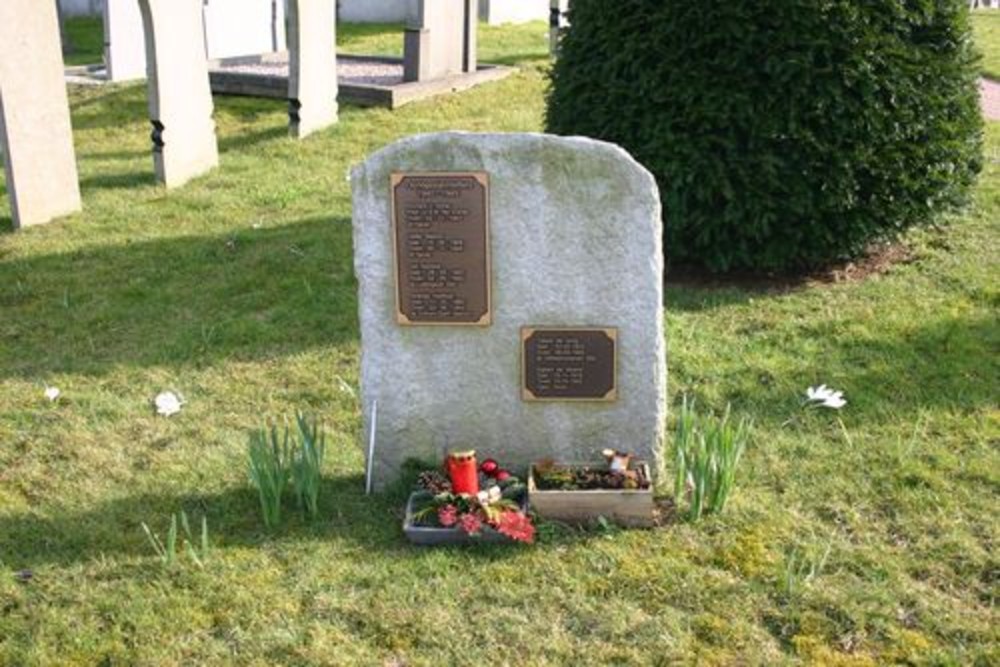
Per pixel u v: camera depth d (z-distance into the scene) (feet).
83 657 12.53
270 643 12.63
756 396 18.34
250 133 36.94
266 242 26.50
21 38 27.37
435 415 15.53
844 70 21.18
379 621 12.95
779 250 22.27
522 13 67.36
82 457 17.13
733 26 21.15
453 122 37.52
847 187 21.54
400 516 15.17
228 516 15.26
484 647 12.50
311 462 15.12
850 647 12.34
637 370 15.14
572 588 13.44
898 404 17.90
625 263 14.74
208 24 49.62
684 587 13.38
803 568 13.69
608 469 15.10
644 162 21.93
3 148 27.66
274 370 20.06
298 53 35.29
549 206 14.60
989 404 17.85
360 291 15.12
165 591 13.60
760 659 12.17
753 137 21.50
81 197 30.60
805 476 15.88
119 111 39.96
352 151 34.55
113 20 43.55
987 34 61.77
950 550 14.02
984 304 21.75
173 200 30.14
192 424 18.13
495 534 14.32
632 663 12.19
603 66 22.35
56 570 14.14
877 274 23.52
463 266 14.88
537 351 15.14
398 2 67.00
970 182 23.84
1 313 23.12
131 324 22.31
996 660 12.05
